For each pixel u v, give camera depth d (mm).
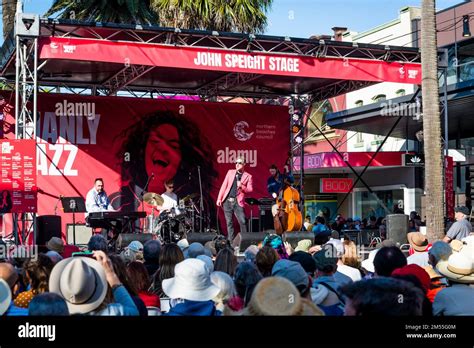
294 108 20391
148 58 13742
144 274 5570
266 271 6336
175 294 4836
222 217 18828
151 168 18328
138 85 19578
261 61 14602
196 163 18812
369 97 28969
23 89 13742
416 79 16078
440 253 6113
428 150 13961
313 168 24359
